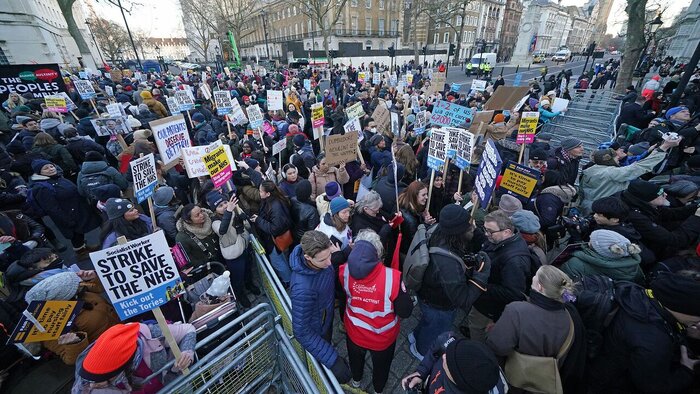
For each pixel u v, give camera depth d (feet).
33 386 7.77
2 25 82.23
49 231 17.29
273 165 23.53
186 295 10.14
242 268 12.05
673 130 18.61
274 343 8.73
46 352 8.14
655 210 10.59
